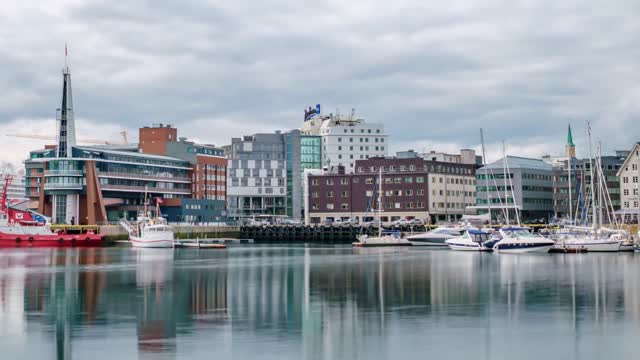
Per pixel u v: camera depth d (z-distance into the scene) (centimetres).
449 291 9281
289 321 7094
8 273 12269
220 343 6131
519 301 8319
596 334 6431
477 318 7194
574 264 13462
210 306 8075
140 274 12025
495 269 12494
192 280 10912
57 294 9200
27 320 7181
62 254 18125
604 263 13650
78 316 7412
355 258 16162
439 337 6334
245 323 6994
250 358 5653
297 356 5725
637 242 17962
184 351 5859
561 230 19525
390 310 7731
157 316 7400
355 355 5753
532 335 6394
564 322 6962
